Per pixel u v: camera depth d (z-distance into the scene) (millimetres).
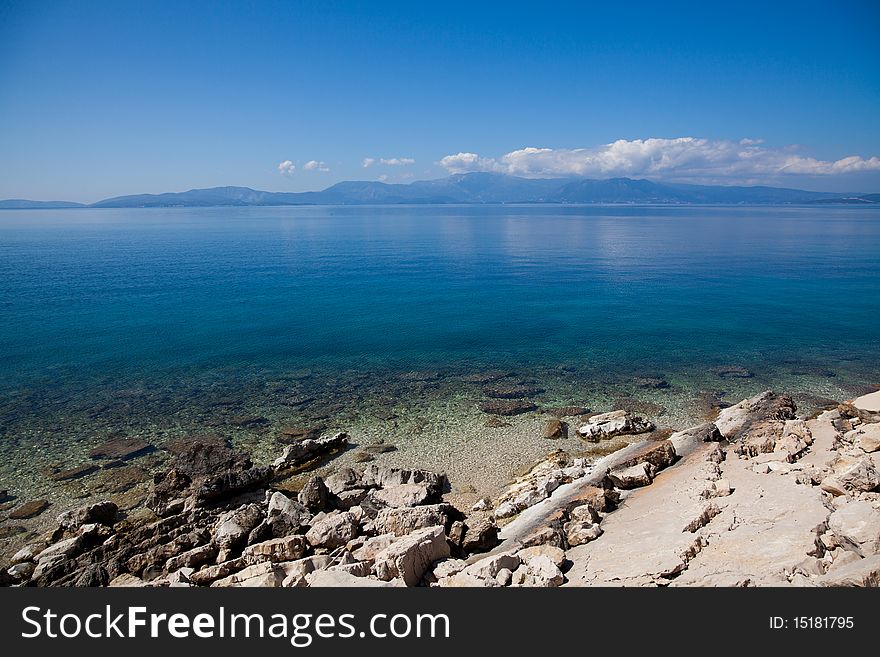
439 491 26391
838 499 17984
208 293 77312
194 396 39750
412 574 16953
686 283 87312
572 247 146875
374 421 35344
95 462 29875
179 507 24453
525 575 16062
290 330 57844
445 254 130250
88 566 19547
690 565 15430
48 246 144750
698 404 37469
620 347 51906
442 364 47188
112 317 62219
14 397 39188
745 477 21391
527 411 36594
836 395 38750
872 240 157750
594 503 21672
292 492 26672
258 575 17172
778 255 123562
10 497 26344
